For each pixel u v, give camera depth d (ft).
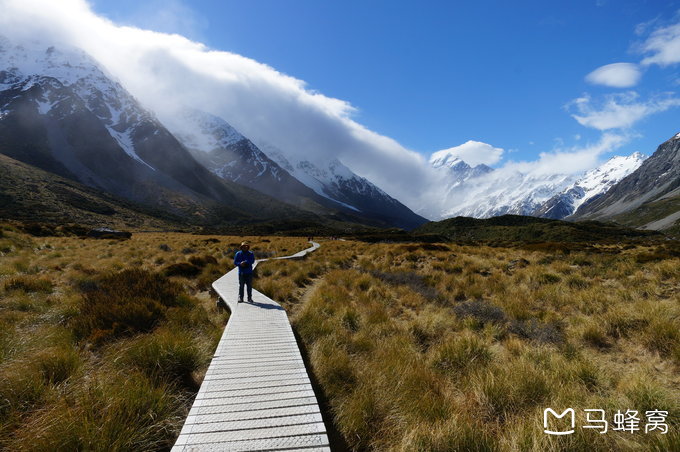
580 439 11.91
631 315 25.02
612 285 38.50
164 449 12.18
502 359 20.88
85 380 15.19
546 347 21.95
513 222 410.11
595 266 50.29
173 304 30.73
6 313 25.17
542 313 29.63
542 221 409.28
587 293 33.83
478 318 28.96
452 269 55.88
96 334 20.93
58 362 15.85
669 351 20.30
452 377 18.72
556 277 42.14
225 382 15.64
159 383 15.84
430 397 15.26
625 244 117.80
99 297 27.25
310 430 12.05
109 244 92.68
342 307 31.63
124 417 12.18
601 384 17.13
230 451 10.84
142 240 114.32
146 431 12.03
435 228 432.25
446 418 13.80
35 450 10.48
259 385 15.37
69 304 27.63
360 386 15.96
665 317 23.67
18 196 332.19
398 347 22.43
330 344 21.54
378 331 26.16
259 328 24.25
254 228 458.09
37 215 293.84
